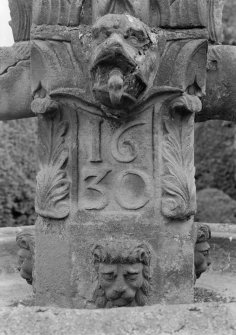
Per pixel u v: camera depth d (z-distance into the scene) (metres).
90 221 2.33
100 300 2.30
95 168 2.33
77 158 2.34
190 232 2.36
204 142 6.72
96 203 2.32
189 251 2.35
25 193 5.25
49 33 2.33
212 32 2.56
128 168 2.32
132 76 2.18
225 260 3.14
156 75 2.29
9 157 5.19
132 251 2.25
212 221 6.08
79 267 2.33
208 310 1.94
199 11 2.31
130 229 2.31
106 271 2.25
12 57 2.59
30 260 2.57
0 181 5.14
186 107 2.30
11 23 2.63
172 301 2.32
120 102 2.21
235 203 6.17
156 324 1.90
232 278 3.01
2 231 3.23
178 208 2.30
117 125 2.31
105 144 2.32
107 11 2.29
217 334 1.88
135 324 1.91
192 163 2.36
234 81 2.50
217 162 6.66
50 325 1.92
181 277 2.34
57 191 2.35
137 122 2.30
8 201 5.16
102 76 2.19
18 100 2.58
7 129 5.23
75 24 2.33
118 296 2.27
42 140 2.38
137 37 2.21
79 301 2.33
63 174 2.35
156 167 2.31
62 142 2.35
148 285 2.30
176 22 2.32
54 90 2.29
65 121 2.34
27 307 1.98
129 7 2.29
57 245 2.36
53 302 2.37
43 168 2.38
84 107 2.30
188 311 1.94
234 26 6.46
